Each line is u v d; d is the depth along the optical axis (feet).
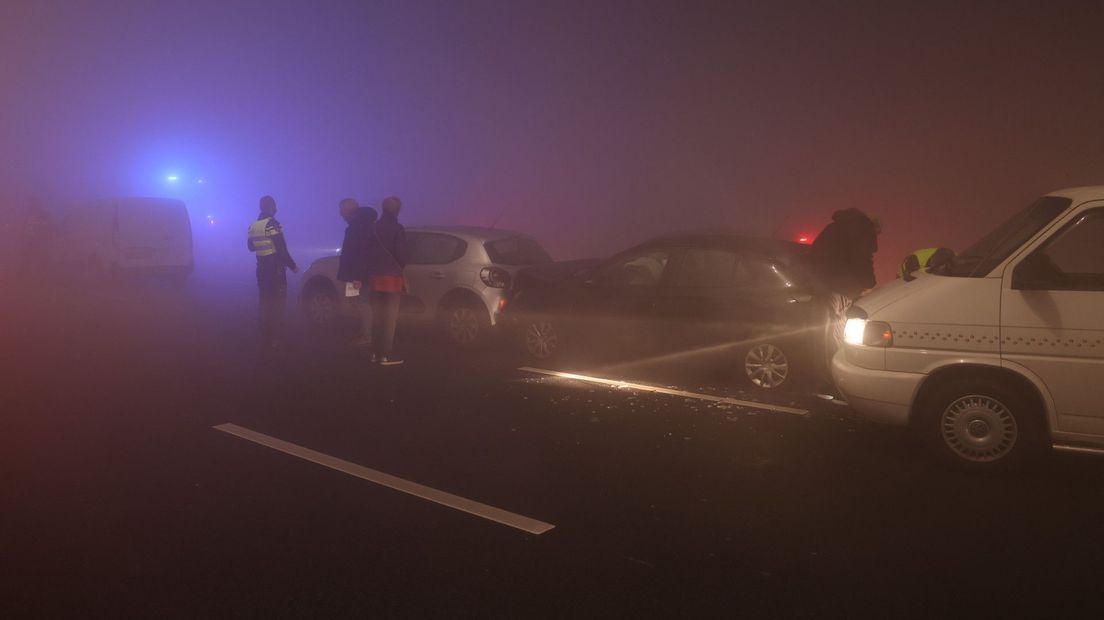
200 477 18.49
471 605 12.66
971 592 13.09
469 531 15.53
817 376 27.02
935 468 19.11
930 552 14.58
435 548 14.78
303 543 14.96
